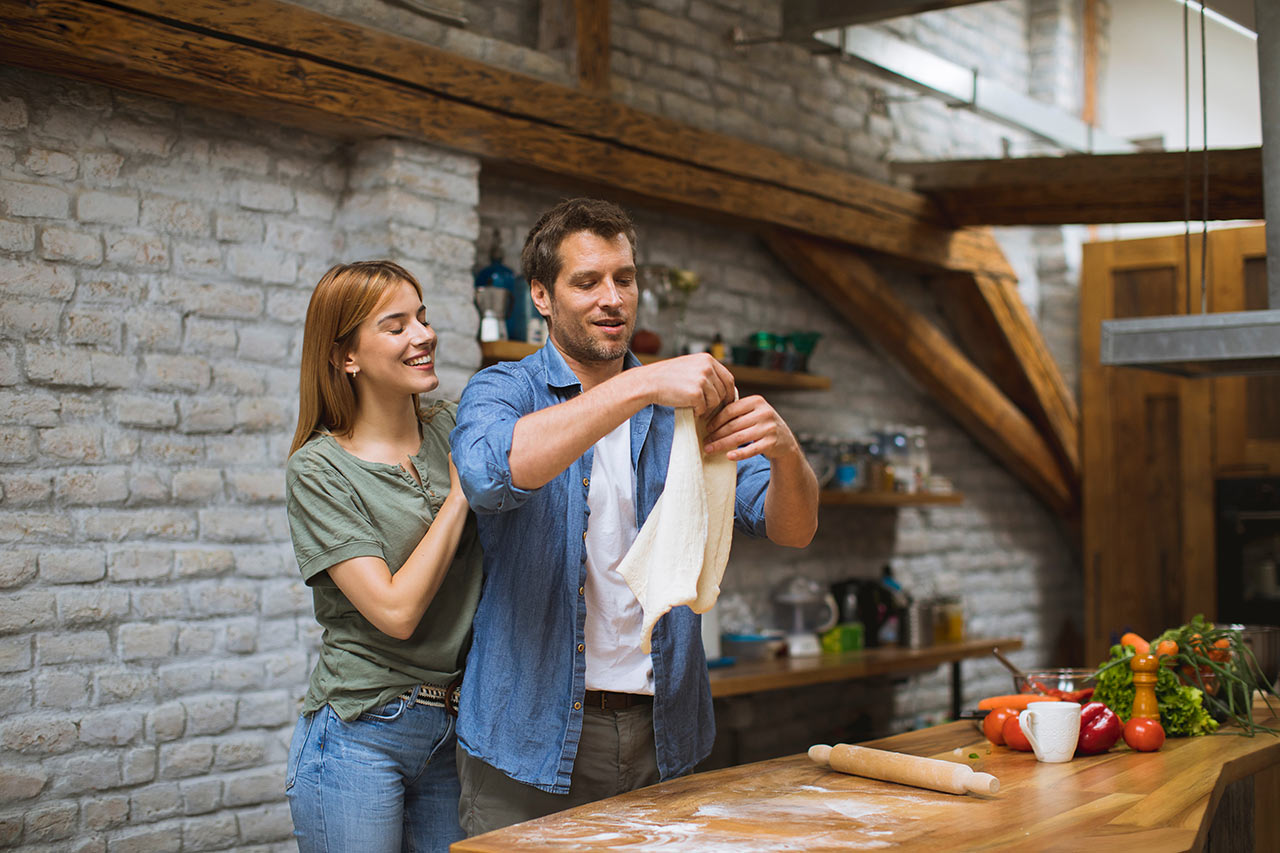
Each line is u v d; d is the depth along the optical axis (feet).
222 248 10.49
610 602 6.50
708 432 6.02
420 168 11.19
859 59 14.52
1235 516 17.48
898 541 18.28
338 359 7.23
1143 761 7.02
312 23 10.12
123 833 9.57
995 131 20.22
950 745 7.54
